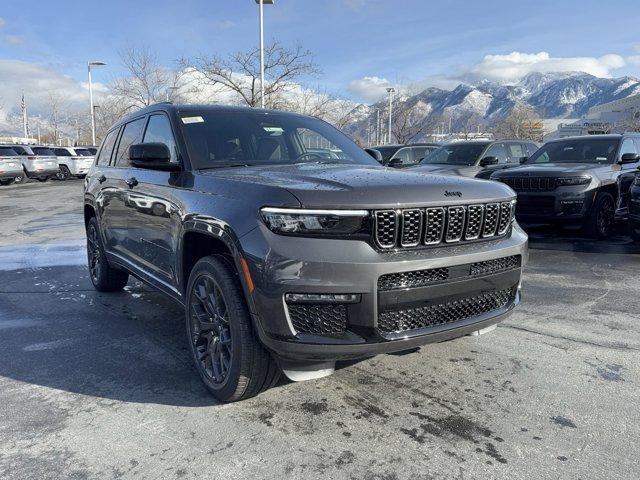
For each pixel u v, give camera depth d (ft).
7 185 82.53
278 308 8.59
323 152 13.89
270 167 11.70
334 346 8.59
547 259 23.58
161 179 12.59
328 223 8.56
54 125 190.39
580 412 9.83
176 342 13.67
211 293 10.43
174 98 95.61
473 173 35.37
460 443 8.82
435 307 9.37
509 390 10.74
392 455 8.50
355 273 8.47
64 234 32.99
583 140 31.96
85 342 13.69
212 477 7.98
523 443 8.81
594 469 8.09
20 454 8.63
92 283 19.72
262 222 8.91
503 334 13.94
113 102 108.37
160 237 12.47
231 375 9.73
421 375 11.47
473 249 9.72
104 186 16.52
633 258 23.73
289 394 10.64
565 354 12.58
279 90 86.22
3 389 11.00
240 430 9.29
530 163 32.37
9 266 23.45
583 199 26.86
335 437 9.04
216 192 10.28
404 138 126.82
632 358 12.32
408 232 9.00
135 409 10.10
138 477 8.00
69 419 9.75
